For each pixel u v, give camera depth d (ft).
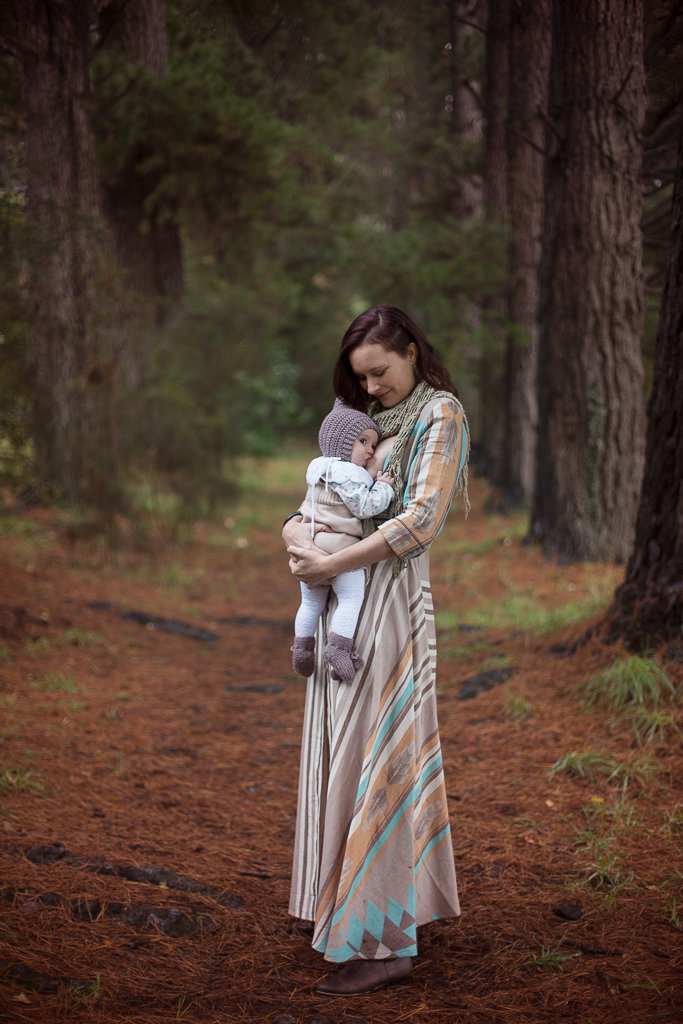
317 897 7.39
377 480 7.32
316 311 83.25
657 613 14.03
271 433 78.28
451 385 7.55
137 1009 6.84
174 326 33.96
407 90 51.44
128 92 31.86
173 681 17.39
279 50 36.09
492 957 7.72
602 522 25.20
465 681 16.25
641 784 11.21
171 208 38.45
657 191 27.32
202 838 10.37
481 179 47.55
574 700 14.05
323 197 52.08
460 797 11.47
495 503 39.29
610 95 22.44
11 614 18.53
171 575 26.94
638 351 24.68
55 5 24.43
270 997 7.12
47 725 13.76
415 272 35.27
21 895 8.40
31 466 22.80
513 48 31.81
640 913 8.39
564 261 24.43
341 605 7.26
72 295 24.93
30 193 24.26
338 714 7.25
